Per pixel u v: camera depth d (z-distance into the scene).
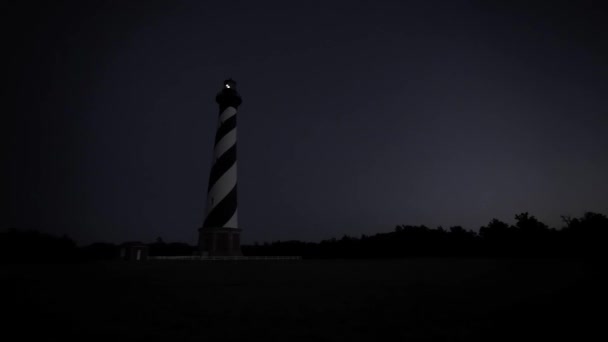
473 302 9.45
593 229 41.69
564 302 8.75
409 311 8.33
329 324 7.05
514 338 5.90
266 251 63.19
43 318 7.37
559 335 5.97
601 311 7.50
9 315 7.62
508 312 7.99
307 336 6.16
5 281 13.88
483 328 6.62
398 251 55.84
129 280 14.84
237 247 41.78
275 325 6.98
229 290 12.05
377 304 9.34
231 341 5.86
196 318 7.56
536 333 6.12
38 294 10.64
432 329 6.61
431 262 32.22
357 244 60.25
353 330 6.59
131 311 8.24
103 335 6.16
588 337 5.81
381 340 5.95
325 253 60.66
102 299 9.88
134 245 35.84
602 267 19.09
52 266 22.88
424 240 55.44
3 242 28.98
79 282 13.77
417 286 13.16
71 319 7.33
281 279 16.00
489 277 16.17
